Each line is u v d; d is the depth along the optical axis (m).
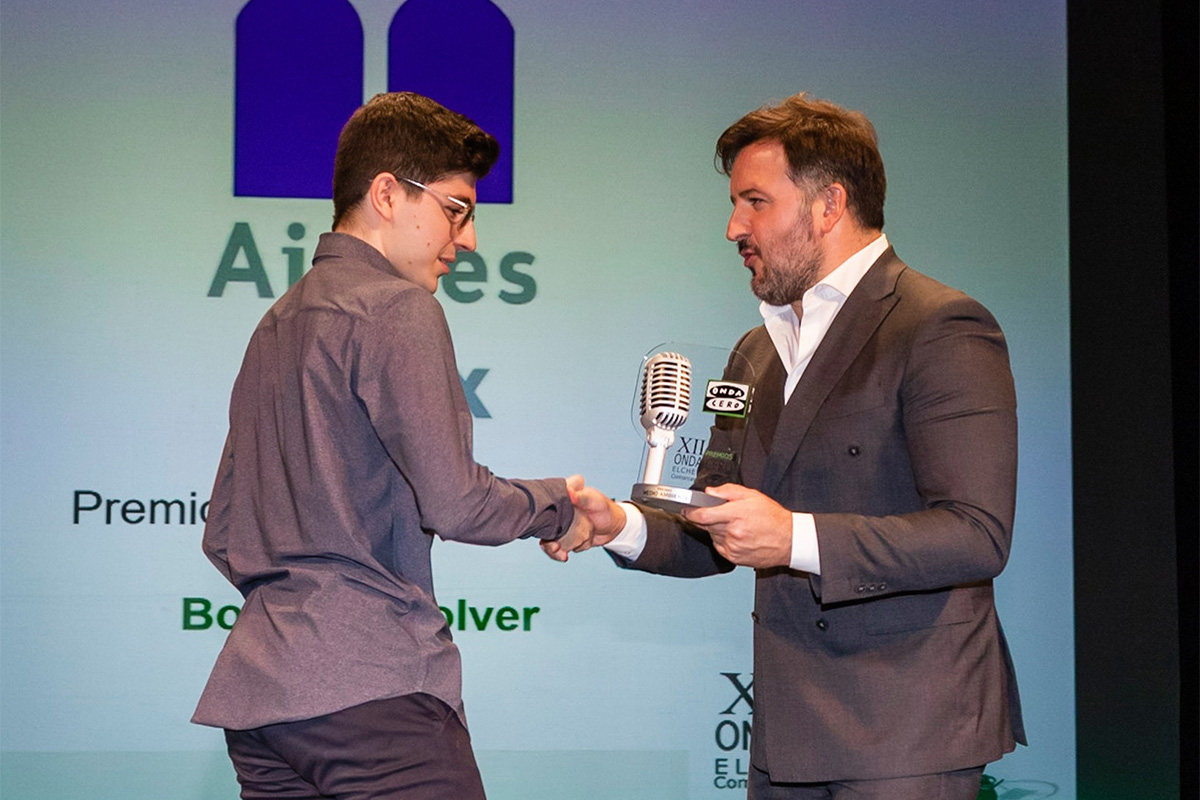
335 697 2.10
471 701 4.74
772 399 2.68
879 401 2.46
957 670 2.40
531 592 4.78
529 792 4.75
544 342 4.82
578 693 4.77
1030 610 4.85
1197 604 4.58
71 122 4.67
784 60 4.91
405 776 2.13
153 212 4.69
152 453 4.66
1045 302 4.93
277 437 2.29
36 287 4.63
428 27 4.82
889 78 4.94
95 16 4.69
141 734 4.62
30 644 4.58
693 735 4.80
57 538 4.61
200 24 4.74
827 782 2.47
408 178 2.42
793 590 2.55
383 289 2.23
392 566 2.26
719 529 2.31
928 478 2.36
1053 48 4.97
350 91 4.79
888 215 4.92
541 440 4.80
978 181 4.95
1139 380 4.71
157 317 4.68
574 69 4.86
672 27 4.89
